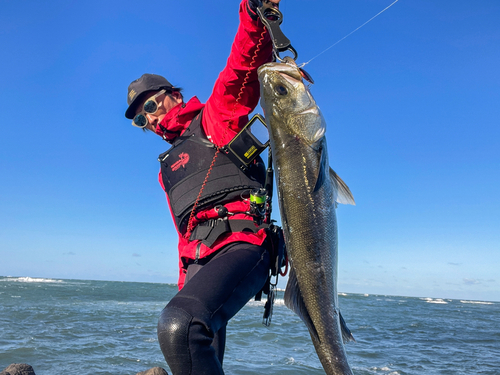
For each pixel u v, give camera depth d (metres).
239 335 9.16
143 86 2.40
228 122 2.01
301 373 5.38
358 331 11.54
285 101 1.79
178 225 2.18
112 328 9.81
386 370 6.07
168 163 2.19
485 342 9.98
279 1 1.67
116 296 28.52
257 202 1.89
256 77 1.90
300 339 8.80
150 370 3.38
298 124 1.78
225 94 1.94
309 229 1.72
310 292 1.69
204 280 1.63
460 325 14.91
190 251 1.98
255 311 17.09
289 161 1.78
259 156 2.15
